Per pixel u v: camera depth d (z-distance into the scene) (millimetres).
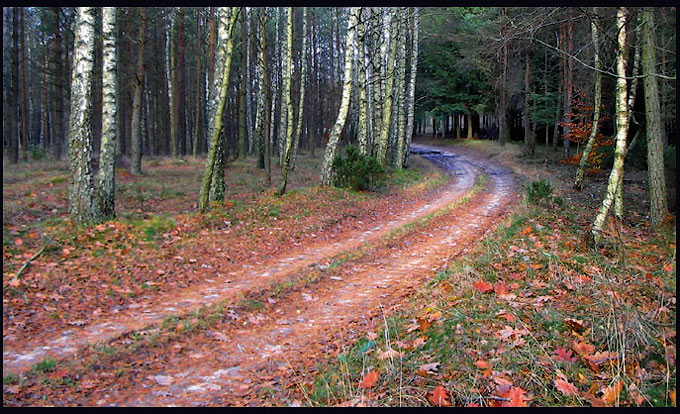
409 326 5199
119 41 22594
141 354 5137
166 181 18250
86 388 4402
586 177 22031
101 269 7734
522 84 33906
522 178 22984
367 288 7625
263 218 12156
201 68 34875
